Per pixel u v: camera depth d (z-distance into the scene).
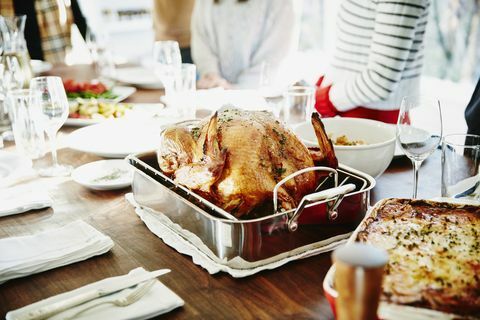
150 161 1.52
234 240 1.10
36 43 4.61
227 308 1.01
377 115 2.46
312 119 1.34
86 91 2.67
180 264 1.18
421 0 2.09
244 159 1.21
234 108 1.43
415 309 0.80
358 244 0.69
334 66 2.62
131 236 1.33
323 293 1.06
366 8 2.35
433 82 4.50
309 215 1.16
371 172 1.55
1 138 2.11
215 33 3.45
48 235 1.25
